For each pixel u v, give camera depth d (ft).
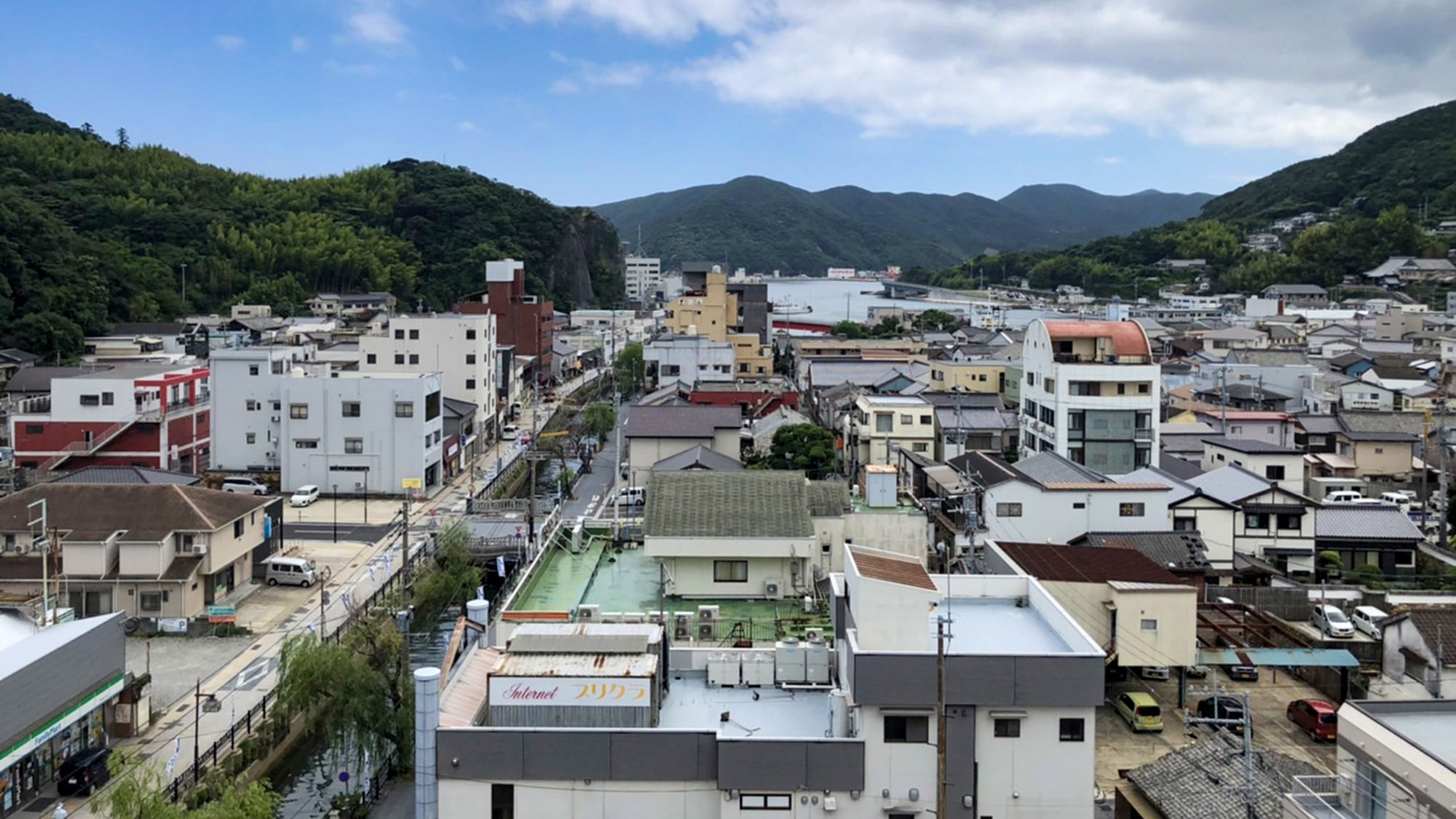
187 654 131.54
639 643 73.41
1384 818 59.82
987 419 234.79
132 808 79.77
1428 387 287.69
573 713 68.44
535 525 179.22
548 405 359.46
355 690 103.50
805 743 65.21
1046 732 66.59
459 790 65.16
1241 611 132.05
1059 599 115.14
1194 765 79.36
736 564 101.50
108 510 143.74
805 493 106.01
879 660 65.77
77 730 100.53
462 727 67.00
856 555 75.61
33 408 234.79
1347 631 128.26
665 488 105.70
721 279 447.83
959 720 65.98
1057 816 66.49
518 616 90.12
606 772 65.10
